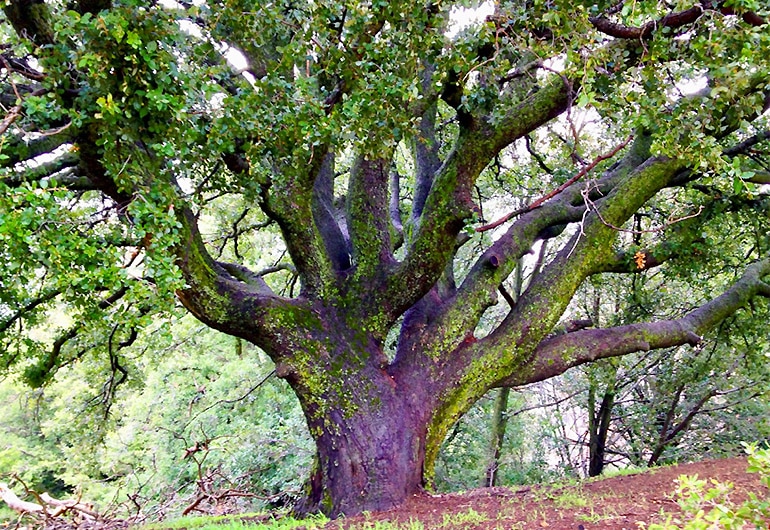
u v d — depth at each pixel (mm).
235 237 10742
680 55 4930
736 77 4191
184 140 4480
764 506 2148
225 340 15445
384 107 4762
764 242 10516
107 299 5566
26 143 4910
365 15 4508
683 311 11945
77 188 6559
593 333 7555
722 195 8680
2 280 4051
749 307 10516
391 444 6137
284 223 6434
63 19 3879
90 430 11414
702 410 13602
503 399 14680
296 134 4660
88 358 10672
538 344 7250
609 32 5441
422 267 6652
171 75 4199
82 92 4215
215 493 9414
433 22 4898
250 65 6949
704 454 13266
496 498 5941
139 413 15234
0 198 3467
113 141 4367
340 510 5844
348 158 11461
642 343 7418
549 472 16047
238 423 14422
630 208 7352
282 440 13086
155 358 12078
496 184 12461
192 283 5836
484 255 7547
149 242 4414
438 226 6590
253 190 5320
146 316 4336
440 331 6961
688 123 4793
